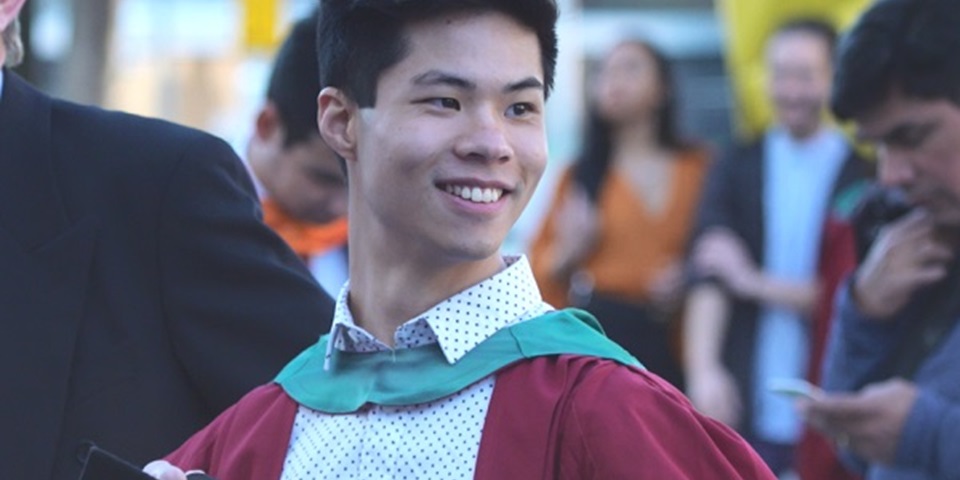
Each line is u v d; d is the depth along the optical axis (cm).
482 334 400
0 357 513
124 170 539
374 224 411
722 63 1911
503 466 381
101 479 382
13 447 510
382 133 400
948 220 604
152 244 535
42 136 539
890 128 595
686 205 1074
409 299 407
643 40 1101
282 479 407
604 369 388
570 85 1848
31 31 1100
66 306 522
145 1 1970
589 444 377
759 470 389
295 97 663
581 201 1087
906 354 615
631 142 1091
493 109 397
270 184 683
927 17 584
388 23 401
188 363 532
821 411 601
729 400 1000
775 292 988
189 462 430
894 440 590
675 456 380
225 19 1967
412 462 389
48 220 529
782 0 1143
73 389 520
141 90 1966
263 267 536
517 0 400
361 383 407
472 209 395
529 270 414
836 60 609
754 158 1012
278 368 529
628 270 1071
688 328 1019
